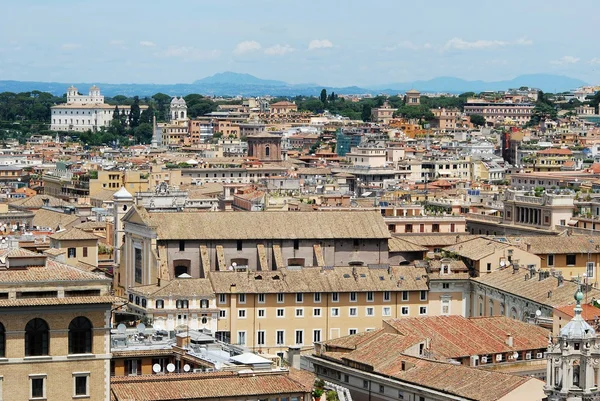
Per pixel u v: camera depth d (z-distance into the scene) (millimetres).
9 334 187125
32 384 188375
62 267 195875
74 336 190625
